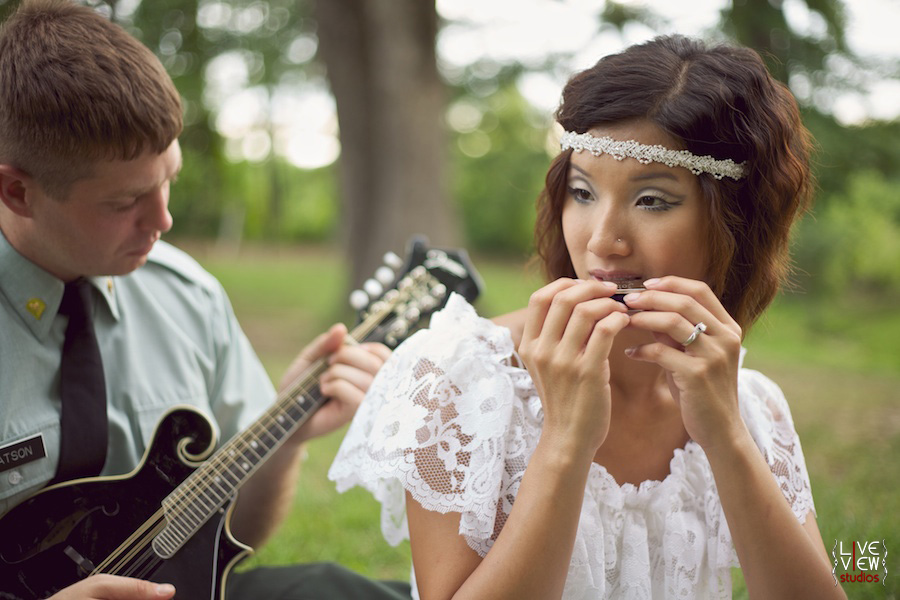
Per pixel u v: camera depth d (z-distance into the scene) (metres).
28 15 1.69
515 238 25.17
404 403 1.44
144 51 1.74
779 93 1.50
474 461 1.39
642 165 1.37
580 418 1.31
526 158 24.98
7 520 1.68
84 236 1.71
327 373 1.96
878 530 2.82
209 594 1.74
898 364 7.59
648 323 1.31
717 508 1.57
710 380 1.32
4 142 1.62
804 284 11.05
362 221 9.62
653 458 1.59
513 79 13.11
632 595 1.49
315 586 1.96
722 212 1.41
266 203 28.91
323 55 9.50
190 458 1.82
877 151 9.00
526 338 1.38
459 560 1.41
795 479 1.67
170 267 2.14
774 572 1.38
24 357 1.77
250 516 2.06
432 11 9.29
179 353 2.05
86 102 1.57
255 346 9.07
